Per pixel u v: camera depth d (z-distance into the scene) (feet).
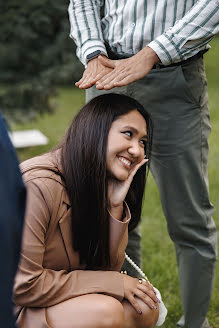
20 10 14.30
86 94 8.44
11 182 3.57
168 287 10.22
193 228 8.08
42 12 14.16
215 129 22.50
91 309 6.33
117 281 6.73
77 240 6.68
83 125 6.68
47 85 15.96
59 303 6.48
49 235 6.54
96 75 7.09
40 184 6.36
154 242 12.12
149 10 7.21
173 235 8.27
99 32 7.68
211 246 8.13
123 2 7.45
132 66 6.79
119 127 6.65
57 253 6.66
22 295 6.37
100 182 6.57
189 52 6.91
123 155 6.70
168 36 6.81
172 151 7.84
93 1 7.93
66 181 6.57
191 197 7.97
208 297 8.31
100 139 6.58
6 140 3.70
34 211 6.30
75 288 6.53
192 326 8.40
